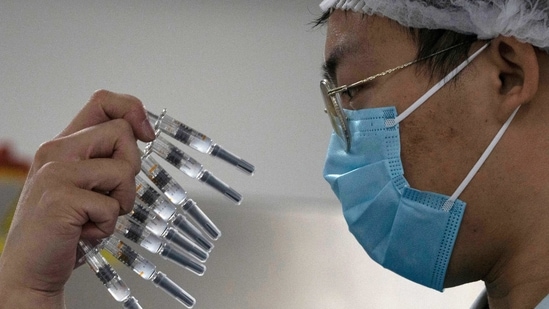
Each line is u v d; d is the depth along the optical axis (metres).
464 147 1.02
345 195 1.15
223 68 2.79
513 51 1.00
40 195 1.07
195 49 2.79
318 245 2.33
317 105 2.79
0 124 2.63
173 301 2.18
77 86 2.71
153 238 1.19
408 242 1.08
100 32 2.76
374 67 1.10
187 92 2.76
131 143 1.11
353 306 2.27
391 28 1.08
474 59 1.02
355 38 1.11
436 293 2.27
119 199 1.10
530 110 1.00
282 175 2.71
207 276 2.26
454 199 1.03
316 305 2.27
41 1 2.75
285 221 2.38
